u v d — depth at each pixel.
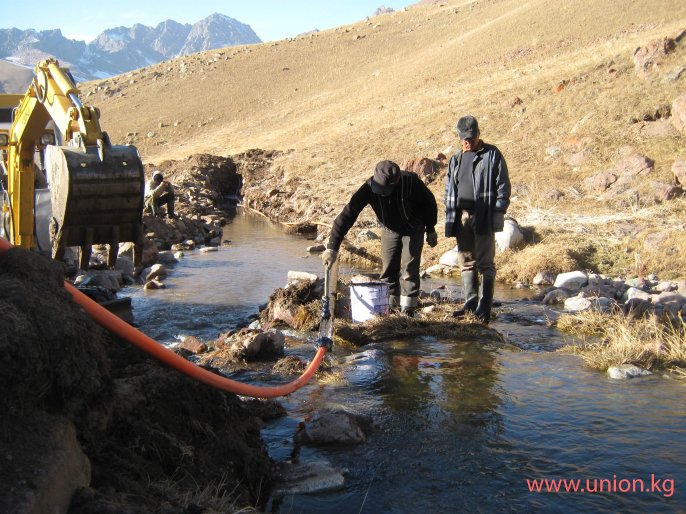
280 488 3.65
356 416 4.43
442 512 3.41
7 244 2.95
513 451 4.09
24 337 2.52
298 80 69.00
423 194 6.82
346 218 6.56
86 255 5.52
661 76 19.86
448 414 4.70
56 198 5.28
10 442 2.41
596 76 23.02
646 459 3.95
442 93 34.97
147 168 33.25
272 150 33.12
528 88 26.00
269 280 10.71
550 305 8.60
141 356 4.05
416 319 7.04
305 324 7.23
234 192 30.78
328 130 35.88
